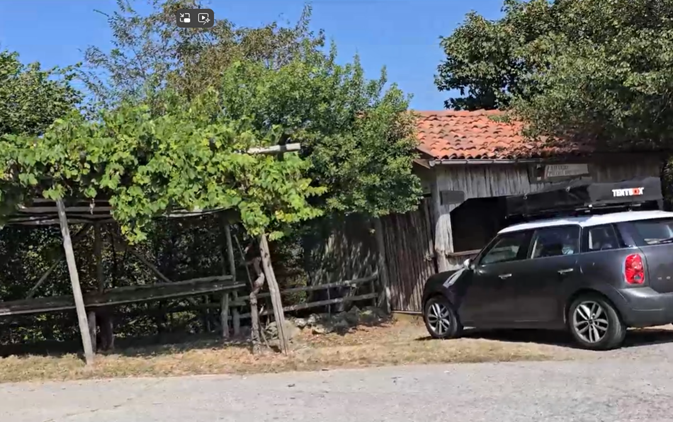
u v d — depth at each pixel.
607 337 8.97
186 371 9.16
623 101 12.81
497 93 19.38
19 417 7.06
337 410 6.74
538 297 9.70
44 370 9.55
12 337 12.97
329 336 12.40
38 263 12.80
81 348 11.82
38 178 9.13
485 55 22.30
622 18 13.35
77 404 7.52
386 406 6.80
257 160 9.68
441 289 11.15
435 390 7.37
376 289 14.50
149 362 9.77
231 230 12.98
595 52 13.10
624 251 8.91
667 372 7.59
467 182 13.67
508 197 12.58
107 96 17.16
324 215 12.04
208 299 13.09
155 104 13.25
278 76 11.64
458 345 9.82
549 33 18.41
